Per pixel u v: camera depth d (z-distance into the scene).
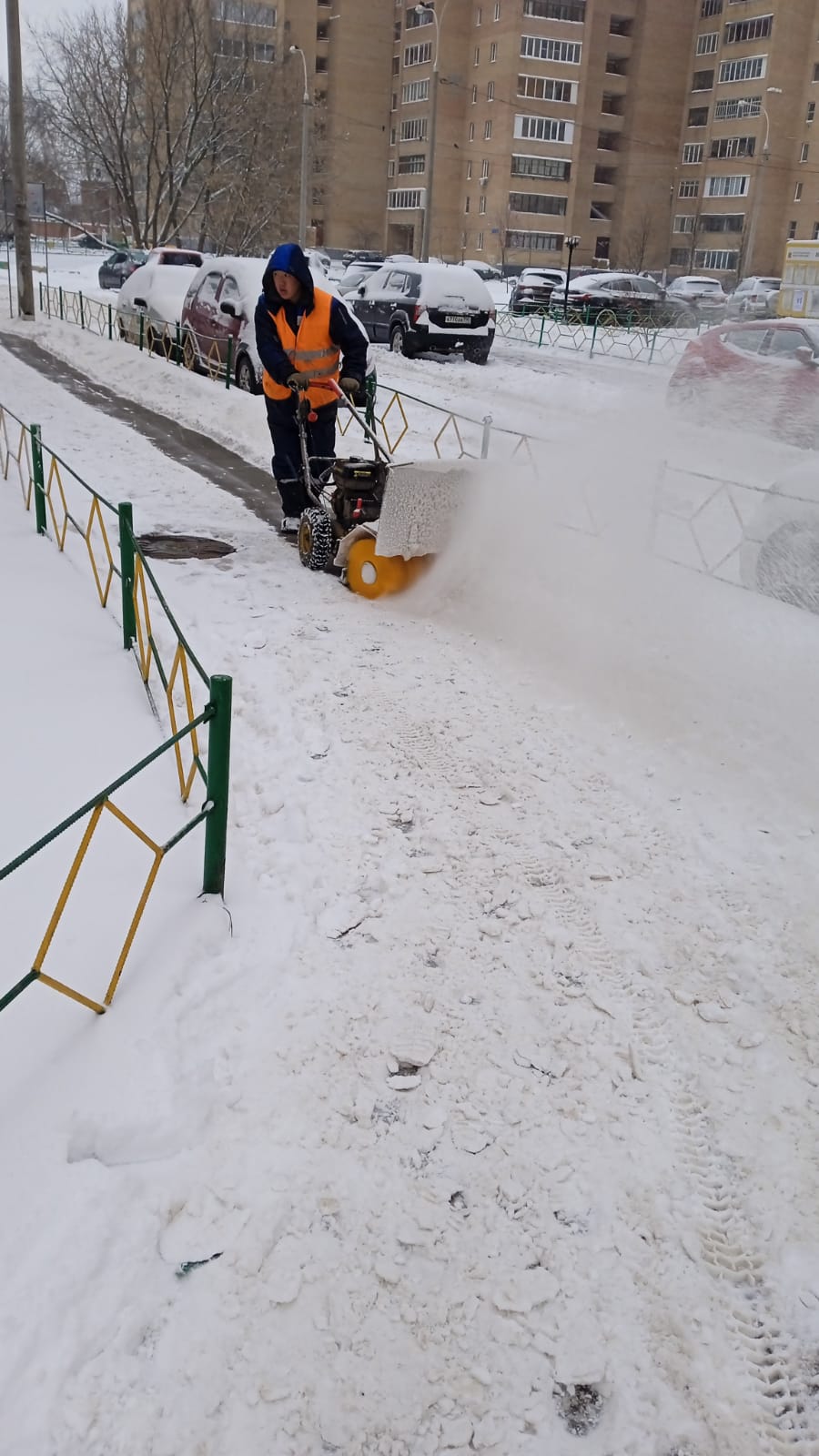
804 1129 2.46
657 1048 2.68
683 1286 2.09
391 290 18.17
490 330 17.58
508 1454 1.80
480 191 60.84
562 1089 2.54
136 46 30.92
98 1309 1.96
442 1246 2.14
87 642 5.08
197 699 4.56
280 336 6.38
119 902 3.10
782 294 24.94
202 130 31.91
